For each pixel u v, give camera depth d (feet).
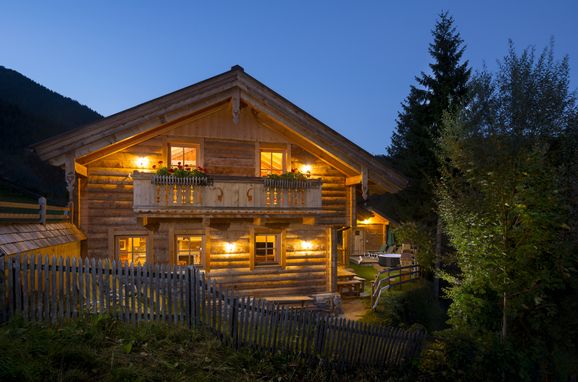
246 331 26.86
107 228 41.32
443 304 62.28
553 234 32.73
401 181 48.14
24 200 73.77
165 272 26.20
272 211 42.45
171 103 40.42
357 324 31.58
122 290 25.40
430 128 64.44
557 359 39.65
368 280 67.77
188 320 26.23
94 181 41.22
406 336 34.68
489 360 31.53
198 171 39.99
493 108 35.24
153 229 42.78
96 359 19.20
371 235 103.55
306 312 29.35
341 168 50.11
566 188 33.40
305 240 48.73
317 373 27.17
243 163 45.83
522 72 34.86
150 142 42.73
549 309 36.27
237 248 45.68
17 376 16.14
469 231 35.81
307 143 48.49
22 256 24.00
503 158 34.35
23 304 23.81
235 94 42.78
